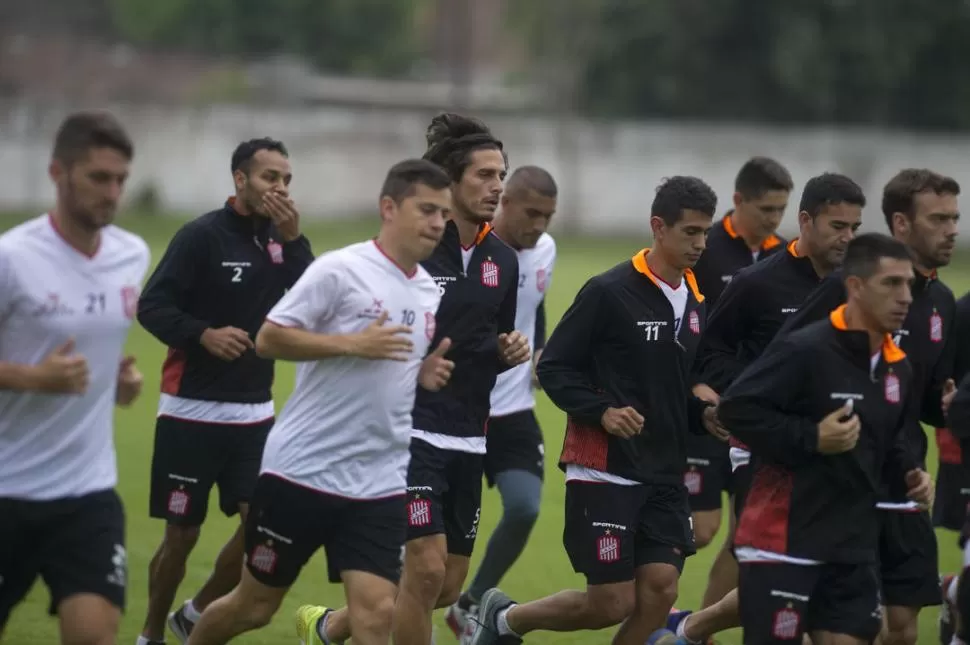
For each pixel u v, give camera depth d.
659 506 22.94
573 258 108.12
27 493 17.83
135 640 26.05
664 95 151.25
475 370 23.66
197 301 26.16
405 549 22.69
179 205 142.75
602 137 144.12
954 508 25.72
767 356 20.16
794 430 19.67
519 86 182.00
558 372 22.78
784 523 19.97
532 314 29.47
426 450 23.11
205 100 158.12
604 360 22.89
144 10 179.62
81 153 17.22
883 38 146.75
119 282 18.20
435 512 22.84
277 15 178.75
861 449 19.86
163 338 25.44
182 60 168.88
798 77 145.38
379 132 146.25
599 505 22.64
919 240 23.62
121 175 17.45
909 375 20.31
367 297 20.09
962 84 151.38
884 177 139.25
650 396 22.73
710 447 28.47
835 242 24.12
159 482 25.92
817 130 144.75
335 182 145.88
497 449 28.12
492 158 23.48
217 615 21.45
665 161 143.25
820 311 21.34
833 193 24.00
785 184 28.33
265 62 178.00
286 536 20.61
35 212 128.50
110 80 157.50
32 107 137.75
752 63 150.62
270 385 26.64
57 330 17.67
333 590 30.06
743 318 25.30
